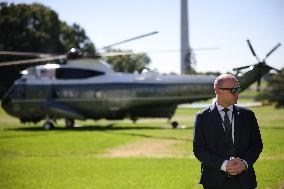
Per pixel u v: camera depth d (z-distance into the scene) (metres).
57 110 27.48
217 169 4.70
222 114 4.74
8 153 15.98
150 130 24.98
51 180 10.52
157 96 26.64
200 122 4.84
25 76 28.36
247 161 4.58
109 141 19.25
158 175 10.84
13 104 28.19
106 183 9.95
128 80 27.20
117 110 27.44
